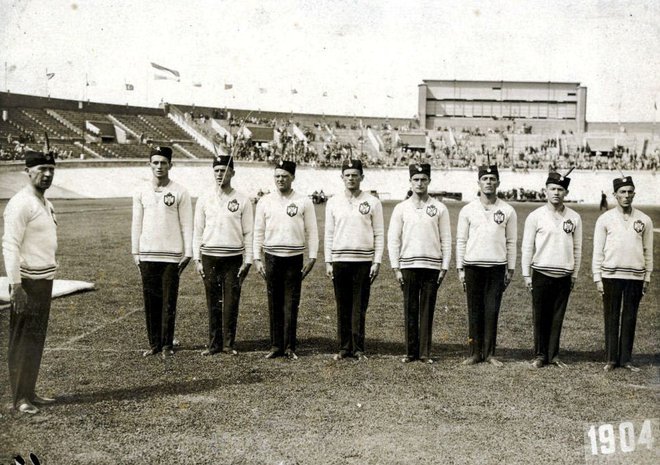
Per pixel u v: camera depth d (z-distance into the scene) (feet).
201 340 25.08
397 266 22.43
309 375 20.39
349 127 197.98
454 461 14.06
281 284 22.75
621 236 21.20
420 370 21.12
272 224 22.65
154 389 18.84
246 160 156.04
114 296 32.91
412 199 22.71
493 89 201.87
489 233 21.99
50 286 17.39
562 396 18.49
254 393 18.52
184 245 23.24
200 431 15.64
